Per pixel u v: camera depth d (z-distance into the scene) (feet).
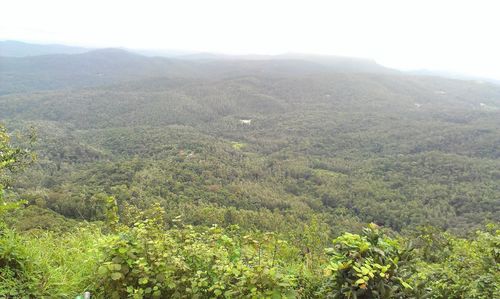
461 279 13.93
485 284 12.85
